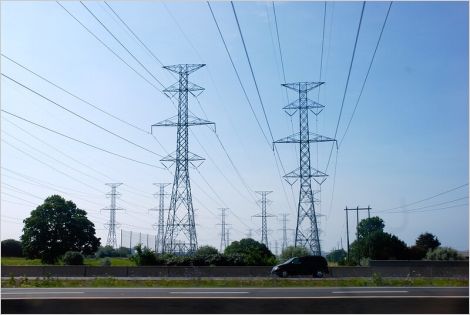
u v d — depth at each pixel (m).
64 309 14.23
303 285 28.06
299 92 50.75
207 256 46.62
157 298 14.57
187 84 48.88
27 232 73.75
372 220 92.56
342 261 70.31
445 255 67.25
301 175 52.19
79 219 76.06
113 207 84.75
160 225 68.12
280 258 52.59
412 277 36.34
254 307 14.30
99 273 40.25
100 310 14.28
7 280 31.92
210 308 14.34
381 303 14.31
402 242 75.06
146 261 45.62
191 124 48.62
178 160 49.16
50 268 40.22
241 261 46.75
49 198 76.31
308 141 51.56
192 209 49.69
